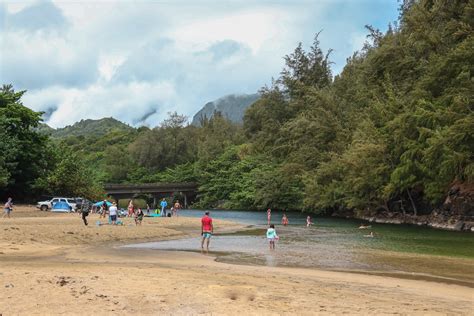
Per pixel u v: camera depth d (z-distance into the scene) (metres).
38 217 44.62
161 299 10.73
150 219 48.19
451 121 44.53
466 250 26.61
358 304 11.28
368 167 55.69
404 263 21.08
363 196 60.06
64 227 30.09
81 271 14.82
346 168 59.69
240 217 69.62
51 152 70.69
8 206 43.62
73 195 69.69
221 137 132.38
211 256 22.80
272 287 13.20
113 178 129.75
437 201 50.28
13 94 70.06
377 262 21.34
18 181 67.06
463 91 45.56
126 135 189.38
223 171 108.38
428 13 55.97
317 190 68.56
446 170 43.41
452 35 50.78
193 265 18.88
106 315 9.34
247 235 36.25
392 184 51.25
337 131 74.62
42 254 20.92
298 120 79.88
